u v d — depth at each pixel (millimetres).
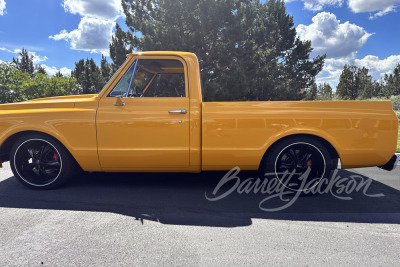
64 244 2246
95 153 3350
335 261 2062
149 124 3295
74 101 3432
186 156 3334
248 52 15367
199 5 14203
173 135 3305
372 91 59562
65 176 3498
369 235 2471
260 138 3262
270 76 19375
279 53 23078
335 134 3229
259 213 2924
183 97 3395
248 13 15461
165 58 3529
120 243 2273
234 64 14797
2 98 20625
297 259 2082
